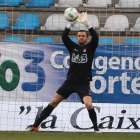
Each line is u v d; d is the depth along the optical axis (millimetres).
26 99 29500
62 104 27734
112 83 29547
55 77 29688
